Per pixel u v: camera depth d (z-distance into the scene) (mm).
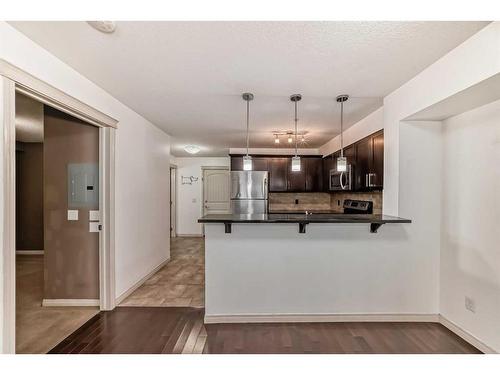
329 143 5309
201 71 2285
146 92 2775
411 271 2734
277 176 5555
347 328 2588
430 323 2697
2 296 1595
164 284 3746
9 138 1639
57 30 1696
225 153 6902
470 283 2322
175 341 2338
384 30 1707
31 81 1810
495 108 2080
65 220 3076
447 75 2014
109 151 2877
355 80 2480
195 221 7543
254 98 2943
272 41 1827
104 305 2922
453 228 2523
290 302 2734
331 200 5848
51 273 3078
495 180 2086
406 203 2695
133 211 3445
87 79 2439
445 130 2631
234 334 2467
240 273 2723
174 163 7398
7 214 1624
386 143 2906
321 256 2744
